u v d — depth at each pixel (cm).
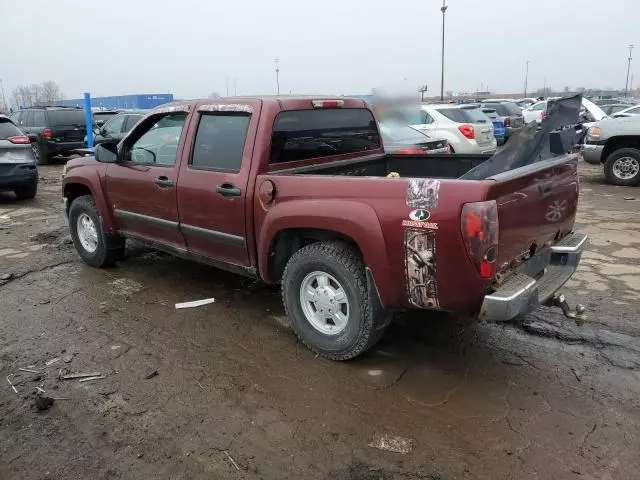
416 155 516
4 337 424
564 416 310
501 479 261
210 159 430
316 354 388
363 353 391
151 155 492
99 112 1802
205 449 288
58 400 336
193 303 489
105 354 394
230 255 432
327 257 357
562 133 363
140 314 466
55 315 466
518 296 299
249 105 403
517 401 326
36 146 1616
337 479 264
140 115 1375
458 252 295
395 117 726
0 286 541
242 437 297
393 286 327
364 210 327
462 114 1195
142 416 318
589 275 539
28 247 689
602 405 320
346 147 480
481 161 489
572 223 406
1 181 955
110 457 283
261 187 385
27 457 284
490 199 287
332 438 295
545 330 420
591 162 1123
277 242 392
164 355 392
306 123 430
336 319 372
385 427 303
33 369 374
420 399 330
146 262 616
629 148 1070
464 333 421
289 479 265
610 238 676
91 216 575
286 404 327
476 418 310
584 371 359
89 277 566
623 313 446
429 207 301
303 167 429
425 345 402
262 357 387
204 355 391
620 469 266
